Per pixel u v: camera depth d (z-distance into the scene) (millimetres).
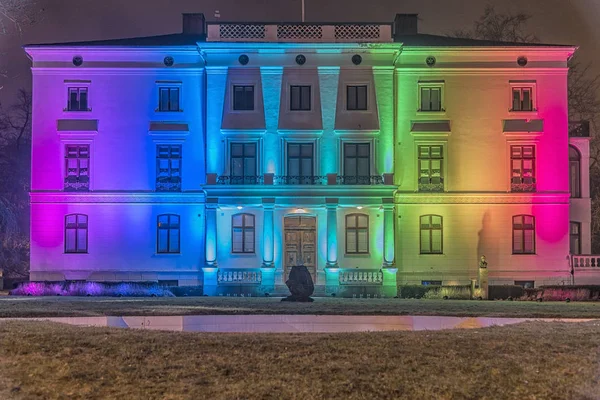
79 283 37344
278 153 40188
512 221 41281
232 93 40562
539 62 41594
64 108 41531
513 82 41531
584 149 43281
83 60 41656
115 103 41625
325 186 39000
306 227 40562
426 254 41062
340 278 39031
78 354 14422
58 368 13570
